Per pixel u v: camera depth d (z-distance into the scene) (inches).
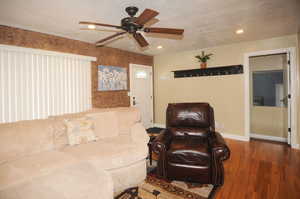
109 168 79.4
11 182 59.4
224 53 159.0
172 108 112.5
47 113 114.1
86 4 77.2
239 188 81.2
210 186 83.6
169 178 87.4
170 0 75.0
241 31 118.7
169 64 196.4
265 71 162.6
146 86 199.5
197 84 177.2
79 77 132.5
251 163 107.5
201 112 105.3
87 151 86.4
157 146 87.4
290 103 134.8
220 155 78.9
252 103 169.9
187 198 74.5
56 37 118.8
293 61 129.3
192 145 89.0
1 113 95.8
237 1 76.9
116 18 93.5
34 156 80.5
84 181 58.4
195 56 173.0
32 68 107.3
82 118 103.0
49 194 51.5
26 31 104.9
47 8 80.4
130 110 123.9
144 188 82.9
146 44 95.6
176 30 77.2
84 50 135.6
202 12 87.8
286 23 105.1
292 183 84.4
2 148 75.0
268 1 77.3
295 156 117.4
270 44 137.0
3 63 96.0
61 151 87.8
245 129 152.1
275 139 157.4
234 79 155.6
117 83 163.8
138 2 76.3
